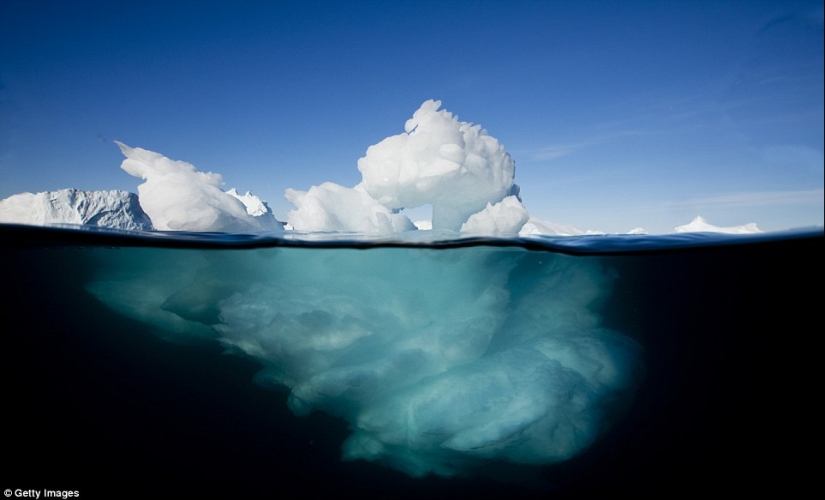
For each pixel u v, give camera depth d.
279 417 7.63
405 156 11.59
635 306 12.48
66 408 7.36
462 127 12.16
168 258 9.61
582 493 5.82
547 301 9.29
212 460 6.44
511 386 6.65
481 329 7.65
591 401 6.73
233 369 8.83
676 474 6.33
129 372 8.80
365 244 8.96
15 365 8.40
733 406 9.07
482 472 6.20
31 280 9.83
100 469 5.96
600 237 10.51
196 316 8.95
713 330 14.98
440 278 9.58
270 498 5.64
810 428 8.05
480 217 12.13
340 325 7.64
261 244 8.80
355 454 6.27
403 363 7.20
